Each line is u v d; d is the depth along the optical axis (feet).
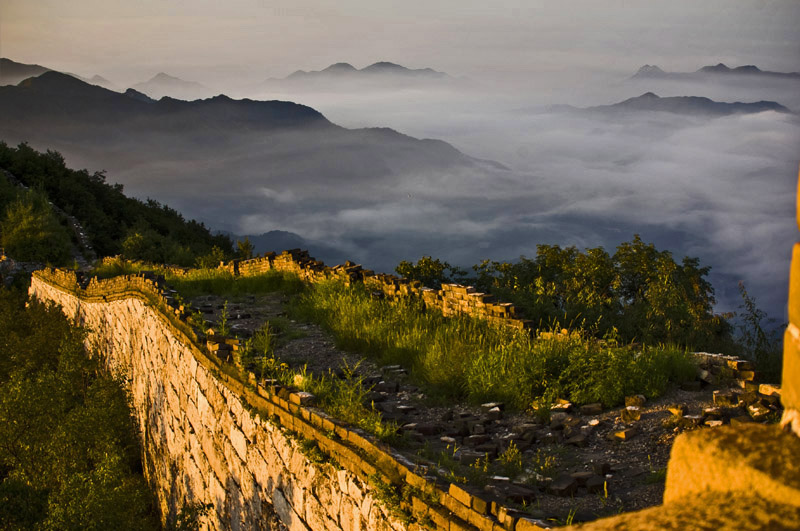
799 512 3.28
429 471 21.44
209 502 39.73
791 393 3.75
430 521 19.08
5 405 50.42
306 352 49.32
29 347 77.00
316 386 32.24
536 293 55.16
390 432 25.94
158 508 53.57
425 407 36.06
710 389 31.76
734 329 45.65
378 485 21.53
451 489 18.69
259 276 78.74
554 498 22.71
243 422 33.94
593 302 52.44
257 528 32.22
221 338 40.96
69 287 87.81
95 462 50.49
